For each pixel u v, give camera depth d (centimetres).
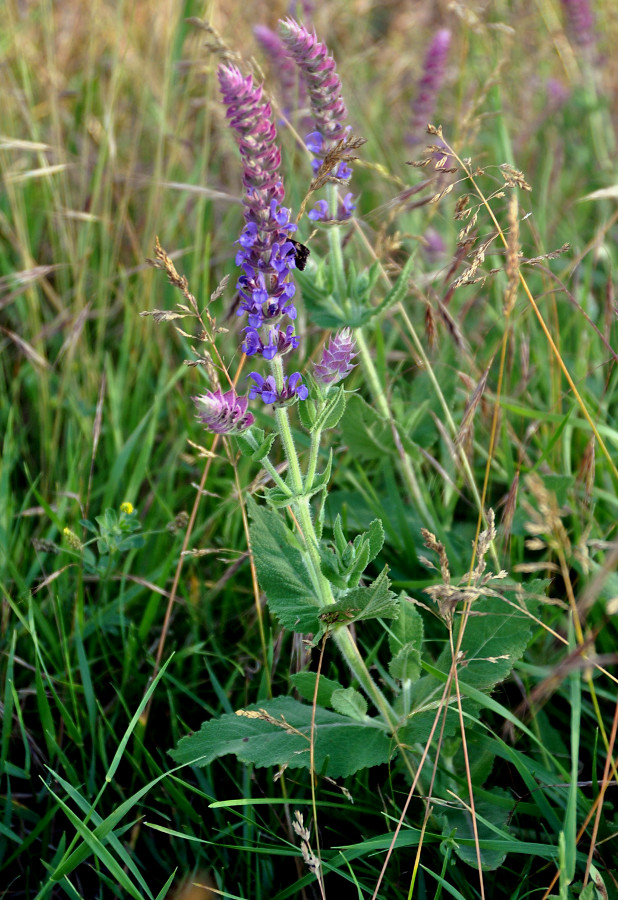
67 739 62
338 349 52
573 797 49
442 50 94
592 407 73
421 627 57
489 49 107
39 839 58
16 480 78
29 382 84
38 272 83
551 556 66
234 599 70
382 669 61
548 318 81
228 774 59
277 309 50
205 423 50
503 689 61
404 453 71
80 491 73
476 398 59
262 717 53
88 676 61
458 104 88
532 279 88
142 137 108
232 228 99
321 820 58
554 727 62
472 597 49
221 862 56
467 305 77
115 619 68
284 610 56
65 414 83
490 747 56
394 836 51
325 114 66
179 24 100
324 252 91
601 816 54
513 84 110
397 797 57
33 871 57
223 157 105
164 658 66
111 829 52
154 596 66
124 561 73
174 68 98
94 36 100
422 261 91
